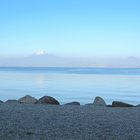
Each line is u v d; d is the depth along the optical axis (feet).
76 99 122.31
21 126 41.78
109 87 171.63
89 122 45.78
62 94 136.87
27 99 82.12
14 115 50.44
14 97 125.39
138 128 42.19
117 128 41.93
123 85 185.37
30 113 53.01
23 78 254.27
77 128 41.27
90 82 211.41
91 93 141.38
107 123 45.34
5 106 63.05
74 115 51.98
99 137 36.55
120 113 55.98
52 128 40.93
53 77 279.90
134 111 59.31
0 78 250.57
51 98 81.30
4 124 42.70
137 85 185.37
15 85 177.37
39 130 39.52
